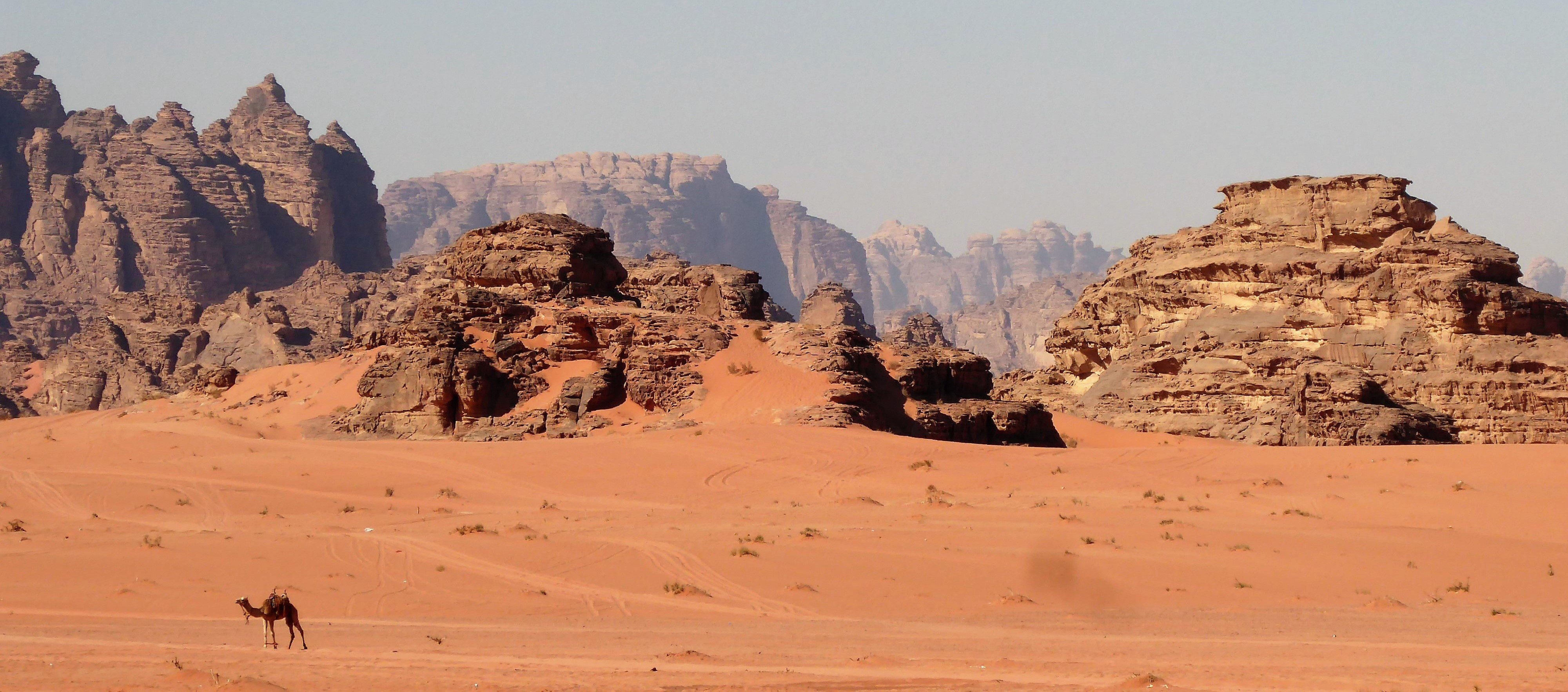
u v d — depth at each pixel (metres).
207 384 165.00
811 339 134.25
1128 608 55.84
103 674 37.44
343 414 138.62
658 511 88.12
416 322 141.88
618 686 36.66
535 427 129.12
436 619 52.81
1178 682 38.56
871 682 37.84
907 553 66.44
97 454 123.19
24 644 43.78
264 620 51.25
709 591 59.06
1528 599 58.28
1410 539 70.50
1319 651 45.19
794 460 105.31
